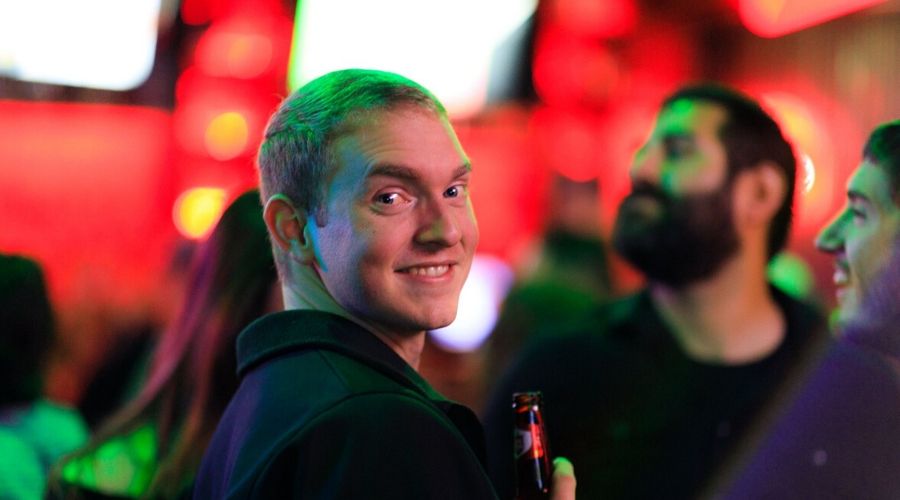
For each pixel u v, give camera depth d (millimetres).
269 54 7375
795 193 2328
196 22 7273
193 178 7285
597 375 2293
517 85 7492
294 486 1313
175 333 2107
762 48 7070
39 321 2486
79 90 6969
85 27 6789
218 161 7293
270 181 1541
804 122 6445
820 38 6613
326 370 1408
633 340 2311
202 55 7281
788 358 2223
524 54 7445
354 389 1360
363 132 1438
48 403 2576
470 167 1501
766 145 2271
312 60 7086
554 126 7766
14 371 2428
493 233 7652
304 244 1518
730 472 2086
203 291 2084
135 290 4031
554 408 2301
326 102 1478
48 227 6941
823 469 1807
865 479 1763
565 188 4129
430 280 1463
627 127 7664
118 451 2051
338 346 1442
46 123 6930
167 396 2072
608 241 4359
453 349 4914
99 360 3922
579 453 2264
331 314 1492
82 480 2027
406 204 1444
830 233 1880
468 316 5516
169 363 2088
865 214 1782
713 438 2186
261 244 2068
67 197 7004
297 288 1562
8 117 6855
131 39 6887
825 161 6293
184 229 7168
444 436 1357
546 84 7746
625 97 7844
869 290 1773
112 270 4090
